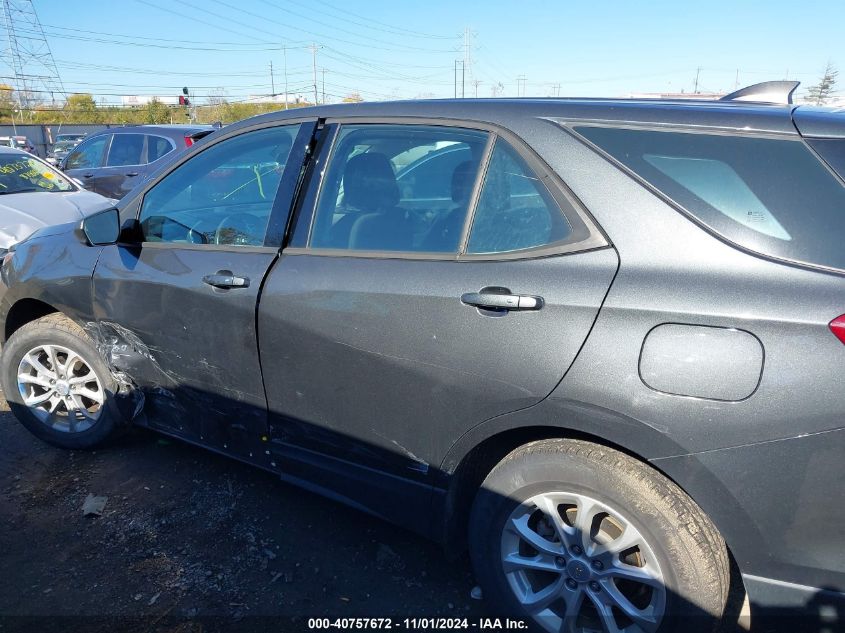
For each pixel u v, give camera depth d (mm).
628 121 2221
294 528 3113
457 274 2326
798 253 1928
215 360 2932
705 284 1974
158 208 3252
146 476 3527
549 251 2211
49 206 6574
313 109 2912
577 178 2213
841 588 1893
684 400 1951
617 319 2039
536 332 2143
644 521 2078
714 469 1941
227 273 2838
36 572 2805
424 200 2535
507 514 2338
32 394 3773
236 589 2715
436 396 2355
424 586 2760
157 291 3057
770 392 1860
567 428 2150
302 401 2707
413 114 2637
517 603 2377
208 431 3166
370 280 2477
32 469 3592
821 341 1819
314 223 2734
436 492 2484
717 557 2055
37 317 3859
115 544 2984
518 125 2375
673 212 2078
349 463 2682
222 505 3277
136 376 3350
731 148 2070
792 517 1888
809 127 2010
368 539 3051
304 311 2600
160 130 10375
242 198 3006
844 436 1792
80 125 38375
